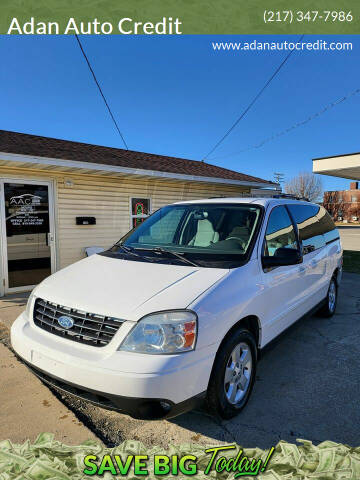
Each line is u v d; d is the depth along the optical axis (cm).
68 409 287
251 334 287
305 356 394
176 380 217
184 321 227
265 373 352
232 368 265
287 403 296
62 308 259
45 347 245
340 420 271
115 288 262
